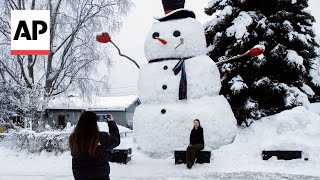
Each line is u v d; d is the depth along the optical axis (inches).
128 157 478.0
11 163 512.4
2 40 809.5
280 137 473.7
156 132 468.4
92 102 839.7
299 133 471.5
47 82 829.8
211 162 453.1
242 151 494.3
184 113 461.1
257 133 550.6
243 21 636.7
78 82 817.5
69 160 530.9
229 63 642.2
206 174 394.3
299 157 444.8
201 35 490.9
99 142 150.2
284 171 399.5
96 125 152.1
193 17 505.7
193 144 437.7
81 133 148.5
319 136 464.8
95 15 823.1
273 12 665.0
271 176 373.4
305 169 408.5
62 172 428.1
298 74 629.6
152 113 472.4
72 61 824.9
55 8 831.7
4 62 805.9
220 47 688.4
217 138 462.6
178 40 476.4
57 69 832.9
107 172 151.0
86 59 813.9
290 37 636.1
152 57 492.7
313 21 733.3
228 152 491.2
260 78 639.1
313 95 696.4
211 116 462.6
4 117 896.9
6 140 670.5
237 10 670.5
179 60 478.0
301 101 618.5
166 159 504.1
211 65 482.3
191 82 474.3
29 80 832.9
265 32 634.2
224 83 653.9
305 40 646.5
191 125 459.2
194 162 446.6
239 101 644.1
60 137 576.1
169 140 464.8
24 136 616.4
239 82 614.2
